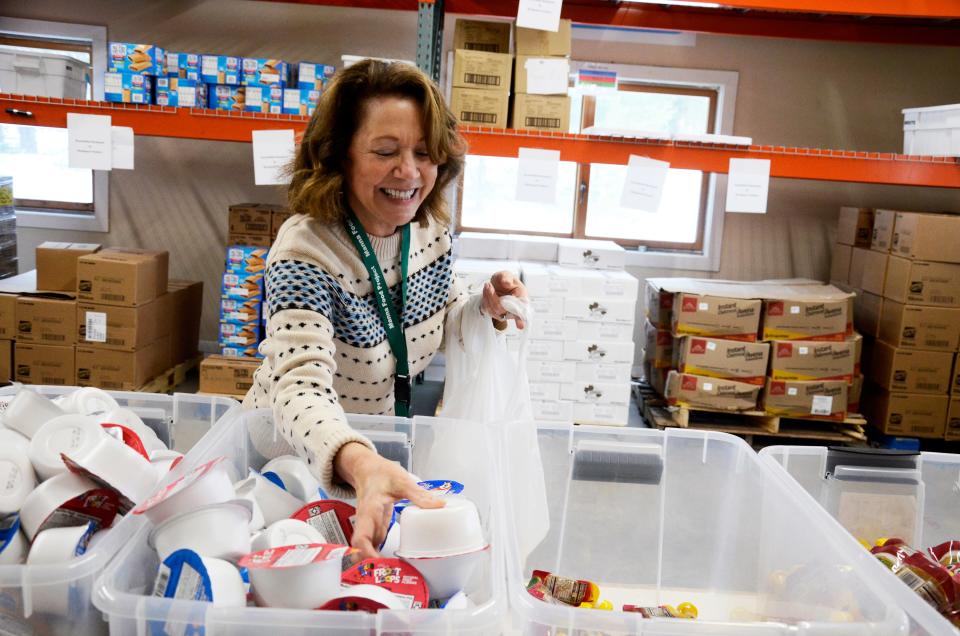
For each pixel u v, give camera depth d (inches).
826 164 124.1
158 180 171.6
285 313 45.1
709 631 30.4
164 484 38.3
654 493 54.9
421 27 121.4
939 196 171.3
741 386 136.3
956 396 139.0
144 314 133.1
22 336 130.0
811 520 40.3
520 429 51.9
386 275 53.1
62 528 35.1
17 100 124.2
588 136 122.3
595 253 141.3
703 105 171.2
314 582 31.4
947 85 167.2
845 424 144.3
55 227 172.4
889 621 30.4
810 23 152.5
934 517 51.9
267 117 124.4
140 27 166.2
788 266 174.7
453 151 49.5
